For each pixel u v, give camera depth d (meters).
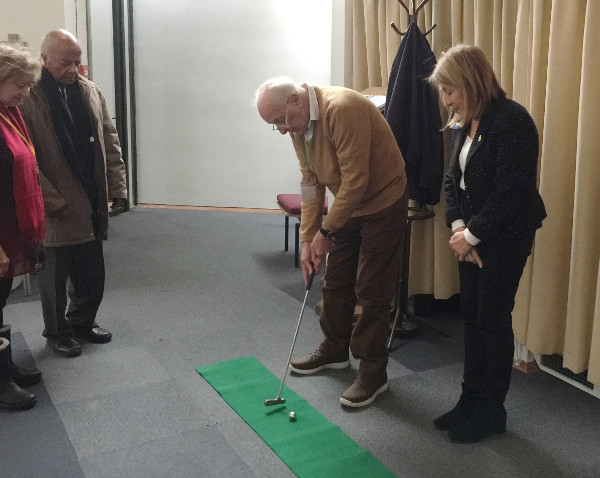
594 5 2.23
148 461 2.07
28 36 4.25
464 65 1.96
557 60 2.40
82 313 3.01
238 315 3.50
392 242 2.39
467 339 2.24
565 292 2.61
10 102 2.20
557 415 2.43
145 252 4.80
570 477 2.02
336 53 3.79
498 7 2.76
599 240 2.42
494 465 2.08
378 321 2.47
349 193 2.21
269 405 2.43
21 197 2.25
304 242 2.49
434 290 3.38
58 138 2.67
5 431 2.24
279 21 6.04
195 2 6.11
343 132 2.17
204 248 4.96
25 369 2.62
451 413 2.32
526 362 2.81
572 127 2.45
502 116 1.94
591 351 2.43
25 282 3.74
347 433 2.27
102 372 2.73
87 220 2.79
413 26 3.01
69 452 2.11
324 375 2.74
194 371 2.77
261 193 6.43
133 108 6.37
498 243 2.01
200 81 6.26
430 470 2.04
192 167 6.46
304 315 3.52
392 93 3.05
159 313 3.50
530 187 1.96
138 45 6.26
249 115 6.27
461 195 2.16
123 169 3.05
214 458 2.09
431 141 3.03
